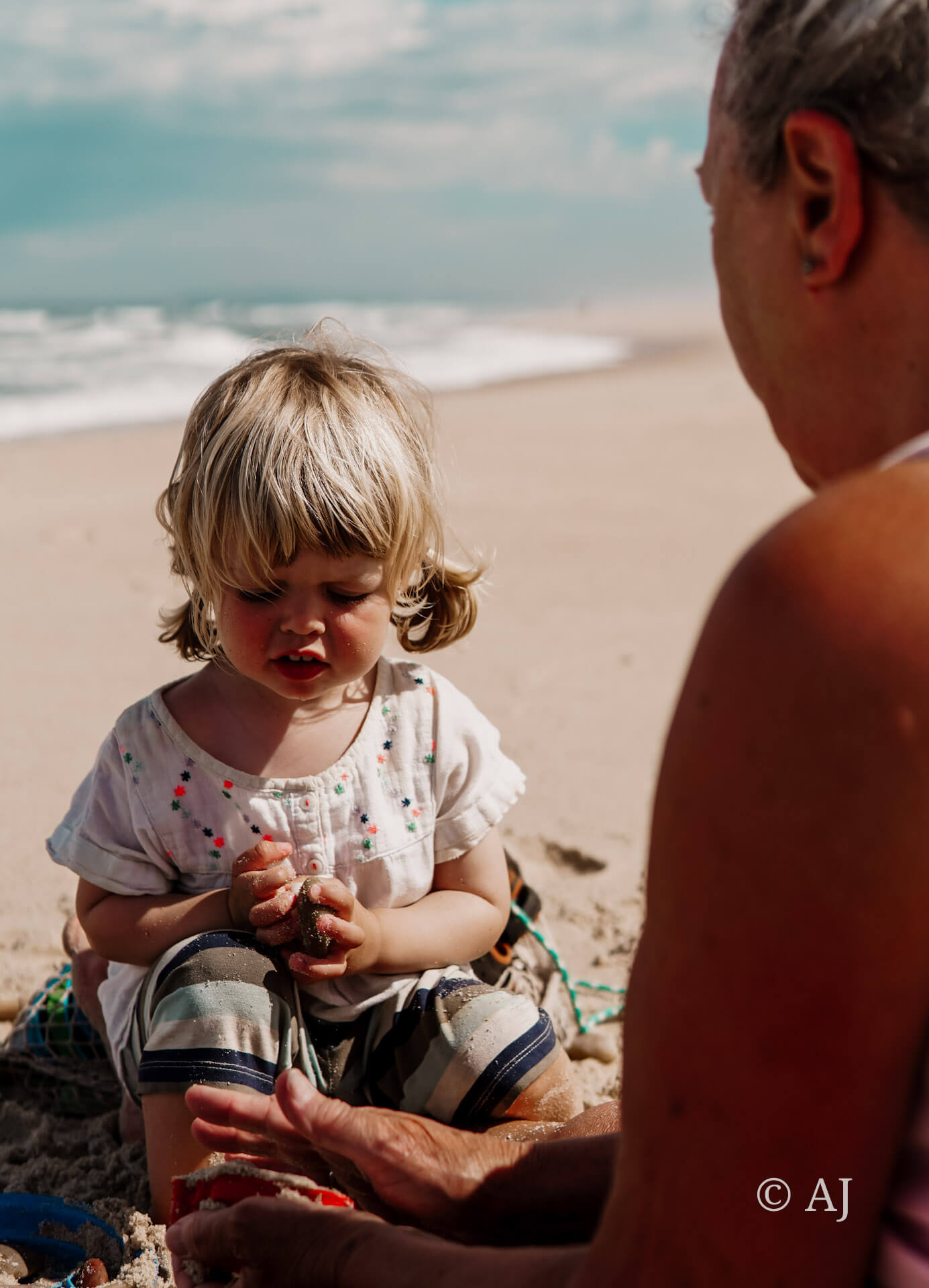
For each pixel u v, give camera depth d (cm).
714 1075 92
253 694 220
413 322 5228
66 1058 239
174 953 202
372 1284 126
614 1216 100
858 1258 95
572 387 2009
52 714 481
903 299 103
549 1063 207
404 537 210
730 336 121
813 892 86
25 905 322
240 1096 162
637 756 438
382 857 220
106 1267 184
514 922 259
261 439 202
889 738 84
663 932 95
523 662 550
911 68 97
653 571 718
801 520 92
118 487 1005
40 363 2348
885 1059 89
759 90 107
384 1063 212
